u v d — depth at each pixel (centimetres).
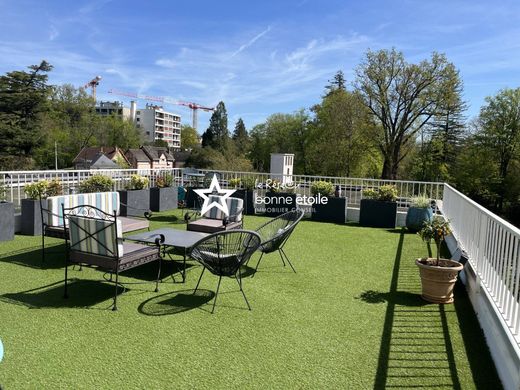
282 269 462
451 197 625
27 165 3109
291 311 335
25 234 606
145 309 331
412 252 561
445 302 359
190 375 232
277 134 3906
